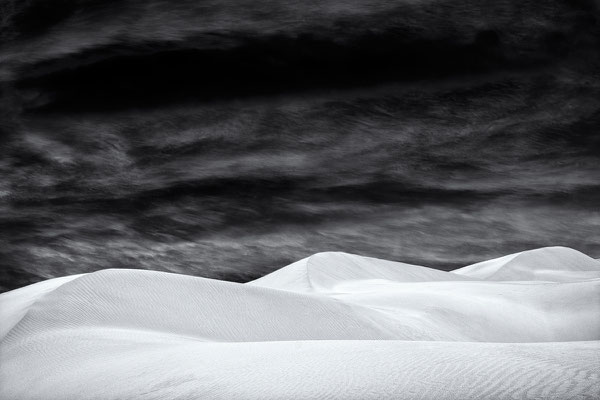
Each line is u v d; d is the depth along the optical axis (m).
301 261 48.44
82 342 16.73
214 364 12.12
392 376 9.79
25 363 16.25
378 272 50.53
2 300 25.27
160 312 20.64
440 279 53.62
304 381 10.20
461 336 28.36
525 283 40.47
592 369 9.02
